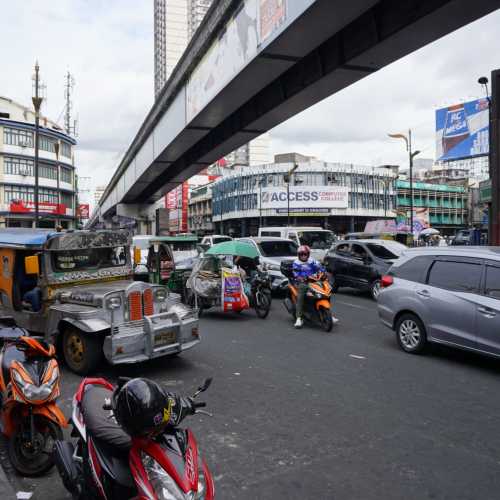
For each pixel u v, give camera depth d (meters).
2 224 53.38
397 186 69.88
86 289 6.83
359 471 3.77
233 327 9.75
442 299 6.98
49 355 3.91
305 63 15.16
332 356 7.38
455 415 4.93
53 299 6.97
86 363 6.28
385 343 8.27
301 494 3.44
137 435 2.37
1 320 5.00
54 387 3.78
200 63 18.84
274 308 12.25
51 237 6.96
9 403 3.80
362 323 10.12
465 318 6.64
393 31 11.53
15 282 7.41
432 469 3.79
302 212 60.94
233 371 6.57
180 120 22.30
